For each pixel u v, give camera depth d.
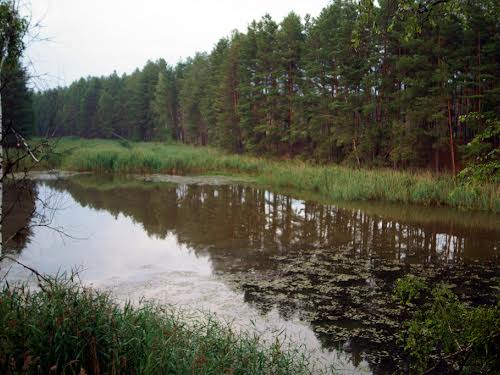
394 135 24.20
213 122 48.03
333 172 22.88
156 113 69.81
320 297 7.88
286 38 33.69
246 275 9.08
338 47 26.58
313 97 29.78
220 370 4.25
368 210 16.95
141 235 12.54
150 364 3.76
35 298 4.38
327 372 5.37
